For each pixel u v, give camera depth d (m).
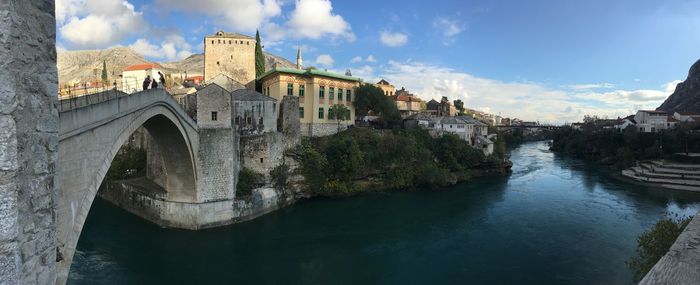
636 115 110.25
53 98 6.66
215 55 81.00
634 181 60.88
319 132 52.03
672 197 49.44
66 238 14.32
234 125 35.53
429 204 41.81
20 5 5.79
